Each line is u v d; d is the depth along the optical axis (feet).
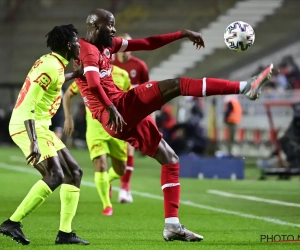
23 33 275.39
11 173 137.49
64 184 57.47
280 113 157.58
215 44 248.52
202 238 59.00
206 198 99.60
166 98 55.47
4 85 212.02
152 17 265.13
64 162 57.31
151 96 55.31
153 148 57.57
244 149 167.94
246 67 229.04
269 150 160.15
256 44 241.35
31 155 53.11
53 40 55.36
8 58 271.08
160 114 172.24
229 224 72.49
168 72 248.52
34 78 54.24
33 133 53.52
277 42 225.56
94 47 56.59
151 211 84.12
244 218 77.61
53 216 77.46
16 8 278.67
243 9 252.62
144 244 57.62
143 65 92.89
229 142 157.07
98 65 56.39
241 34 56.08
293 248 55.83
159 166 163.32
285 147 137.18
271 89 170.50
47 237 61.52
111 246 56.44
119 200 93.56
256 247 56.24
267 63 225.35
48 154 55.31
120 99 56.13
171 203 57.98
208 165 135.44
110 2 272.72
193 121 168.86
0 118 225.15
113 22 58.18
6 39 274.77
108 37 57.72
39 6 281.33
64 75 57.21
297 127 135.44
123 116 56.03
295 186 119.34
